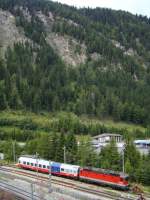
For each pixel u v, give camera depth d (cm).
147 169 8625
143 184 8575
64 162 10112
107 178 7956
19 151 12731
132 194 7150
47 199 5984
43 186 7094
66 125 18975
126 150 9775
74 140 11006
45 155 11194
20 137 16812
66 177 8912
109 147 9850
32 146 12419
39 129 19575
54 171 9088
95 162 9831
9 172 9119
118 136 16712
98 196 6581
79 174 8569
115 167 9338
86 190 7044
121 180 7712
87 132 19600
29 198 6078
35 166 9675
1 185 6900
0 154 12556
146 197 6994
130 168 8875
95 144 13625
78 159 10450
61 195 6325
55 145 11081
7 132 17338
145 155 10700
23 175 8769
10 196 6444
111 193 6950
